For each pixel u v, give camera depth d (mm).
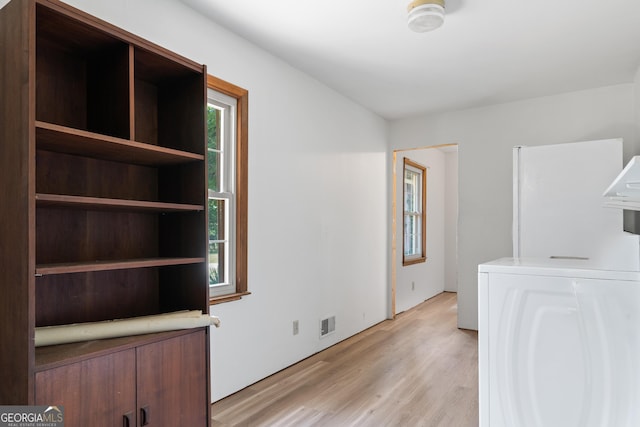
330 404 2520
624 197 1788
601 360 1271
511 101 4254
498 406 1414
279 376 3000
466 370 3146
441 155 7078
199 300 1927
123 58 1665
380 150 4812
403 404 2527
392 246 4973
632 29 2676
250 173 2848
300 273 3369
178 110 2035
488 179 4379
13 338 1309
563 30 2689
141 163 1972
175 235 2027
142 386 1551
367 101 4250
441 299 6348
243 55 2797
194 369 1767
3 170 1362
